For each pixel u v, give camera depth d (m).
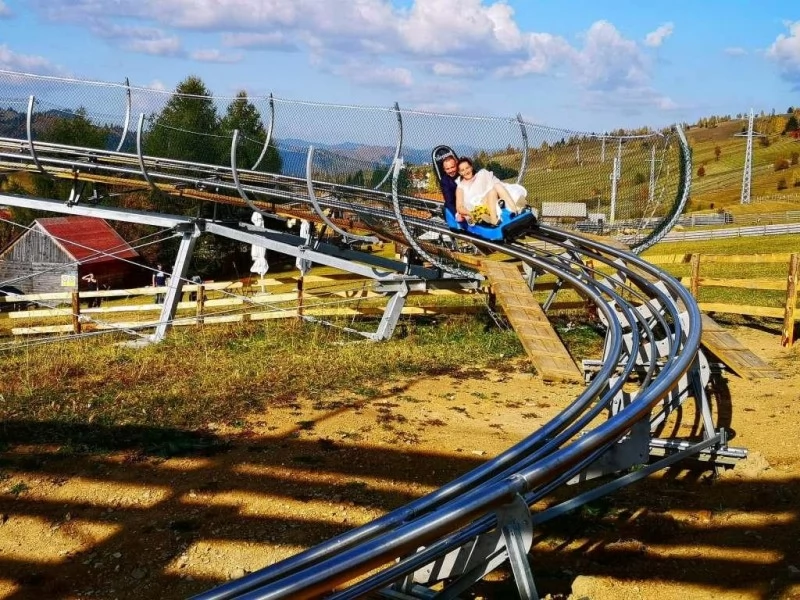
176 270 16.06
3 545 6.59
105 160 16.88
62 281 42.97
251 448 8.37
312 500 7.17
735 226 66.25
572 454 4.49
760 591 5.26
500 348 13.41
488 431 8.91
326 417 9.36
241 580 3.66
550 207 13.16
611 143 13.18
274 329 15.62
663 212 12.98
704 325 11.55
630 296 15.50
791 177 122.62
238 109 20.58
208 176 19.50
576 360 12.52
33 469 7.85
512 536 4.21
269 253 47.94
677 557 5.86
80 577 6.15
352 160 13.65
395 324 14.91
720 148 155.75
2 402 9.94
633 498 6.92
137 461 8.06
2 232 49.25
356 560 3.41
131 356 13.27
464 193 12.21
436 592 4.70
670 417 8.99
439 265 13.29
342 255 16.73
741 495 6.84
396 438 8.63
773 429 8.37
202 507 7.10
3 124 16.58
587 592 5.38
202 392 10.49
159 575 6.15
